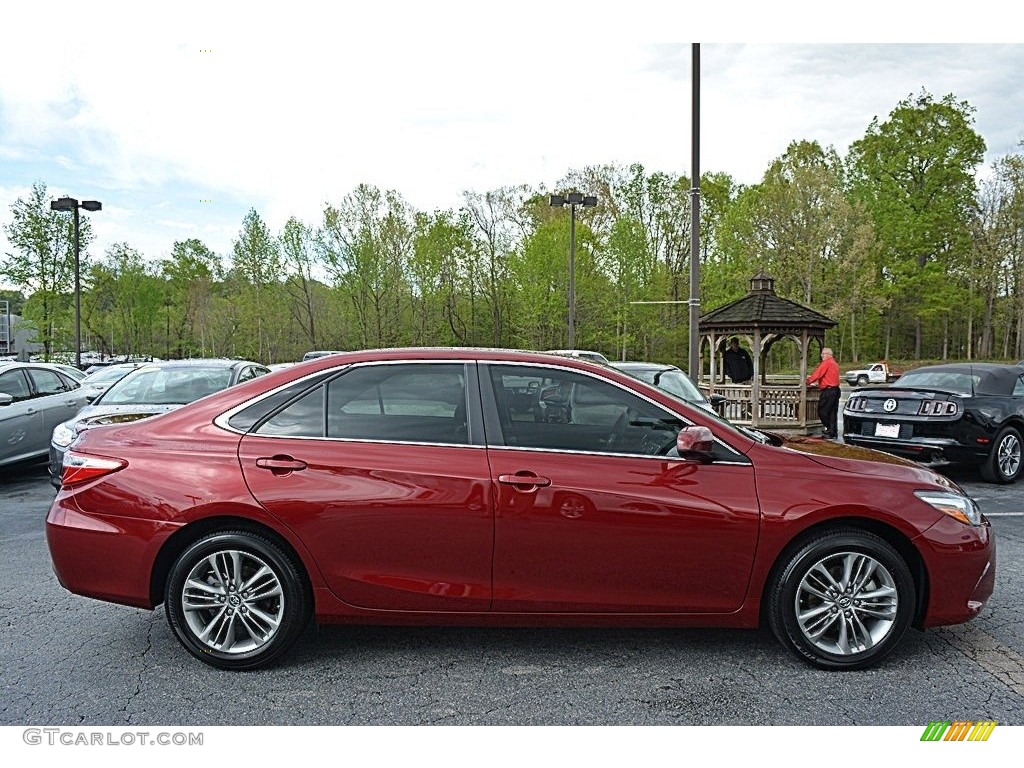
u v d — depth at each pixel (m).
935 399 9.67
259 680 3.85
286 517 3.84
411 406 4.04
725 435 4.02
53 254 29.75
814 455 4.10
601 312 41.38
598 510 3.83
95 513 3.94
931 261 55.06
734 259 46.78
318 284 50.19
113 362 50.94
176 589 3.91
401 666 4.01
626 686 3.76
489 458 3.89
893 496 3.94
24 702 3.62
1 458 9.97
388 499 3.84
